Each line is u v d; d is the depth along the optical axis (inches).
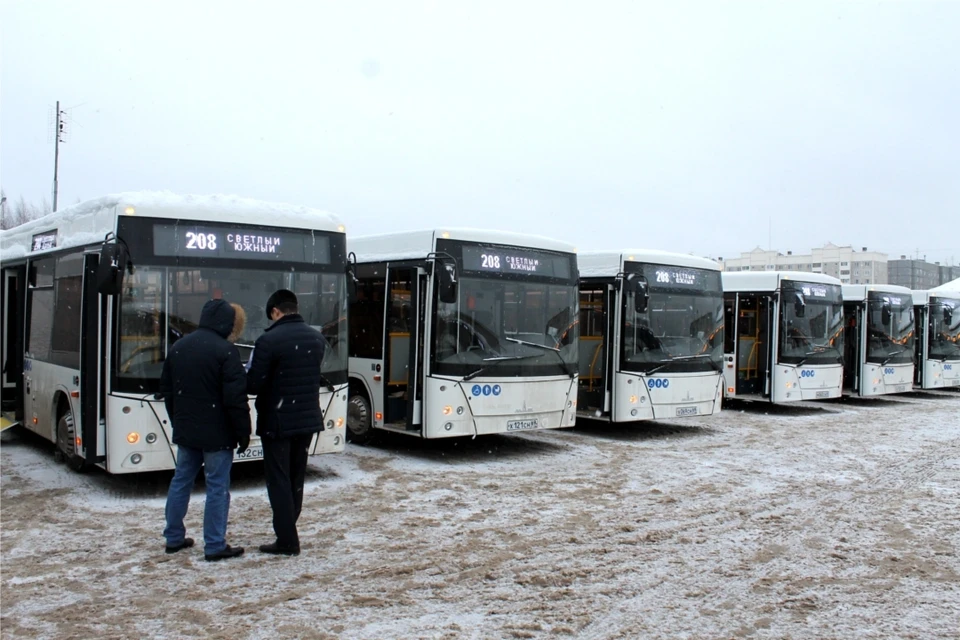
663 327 552.7
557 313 478.6
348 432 505.7
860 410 762.2
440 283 426.3
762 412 732.0
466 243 444.5
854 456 480.4
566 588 236.4
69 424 377.4
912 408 787.4
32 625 204.5
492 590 234.2
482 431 441.7
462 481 392.5
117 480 377.4
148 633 199.8
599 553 272.8
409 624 207.2
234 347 258.7
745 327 721.6
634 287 530.9
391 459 452.4
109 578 241.4
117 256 315.6
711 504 347.9
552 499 355.3
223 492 259.6
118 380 324.8
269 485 264.4
